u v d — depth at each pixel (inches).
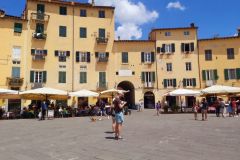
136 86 1350.9
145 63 1369.3
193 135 367.2
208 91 925.8
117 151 262.4
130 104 1459.2
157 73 1371.8
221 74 1359.5
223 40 1381.6
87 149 276.7
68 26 1306.6
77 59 1290.6
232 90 897.5
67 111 877.8
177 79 1371.8
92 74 1307.8
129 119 717.3
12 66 1175.6
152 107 1352.1
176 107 996.6
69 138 359.9
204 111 638.5
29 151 273.0
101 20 1360.7
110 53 1352.1
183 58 1386.6
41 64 1235.9
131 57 1368.1
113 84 1330.0
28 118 832.9
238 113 873.5
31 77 1201.4
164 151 257.9
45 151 271.4
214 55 1379.2
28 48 1219.9
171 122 597.3
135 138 345.7
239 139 326.3
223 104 759.7
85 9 1346.0
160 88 1362.0
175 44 1400.1
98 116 896.9
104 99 1321.4
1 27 1175.0
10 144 318.3
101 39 1332.4
